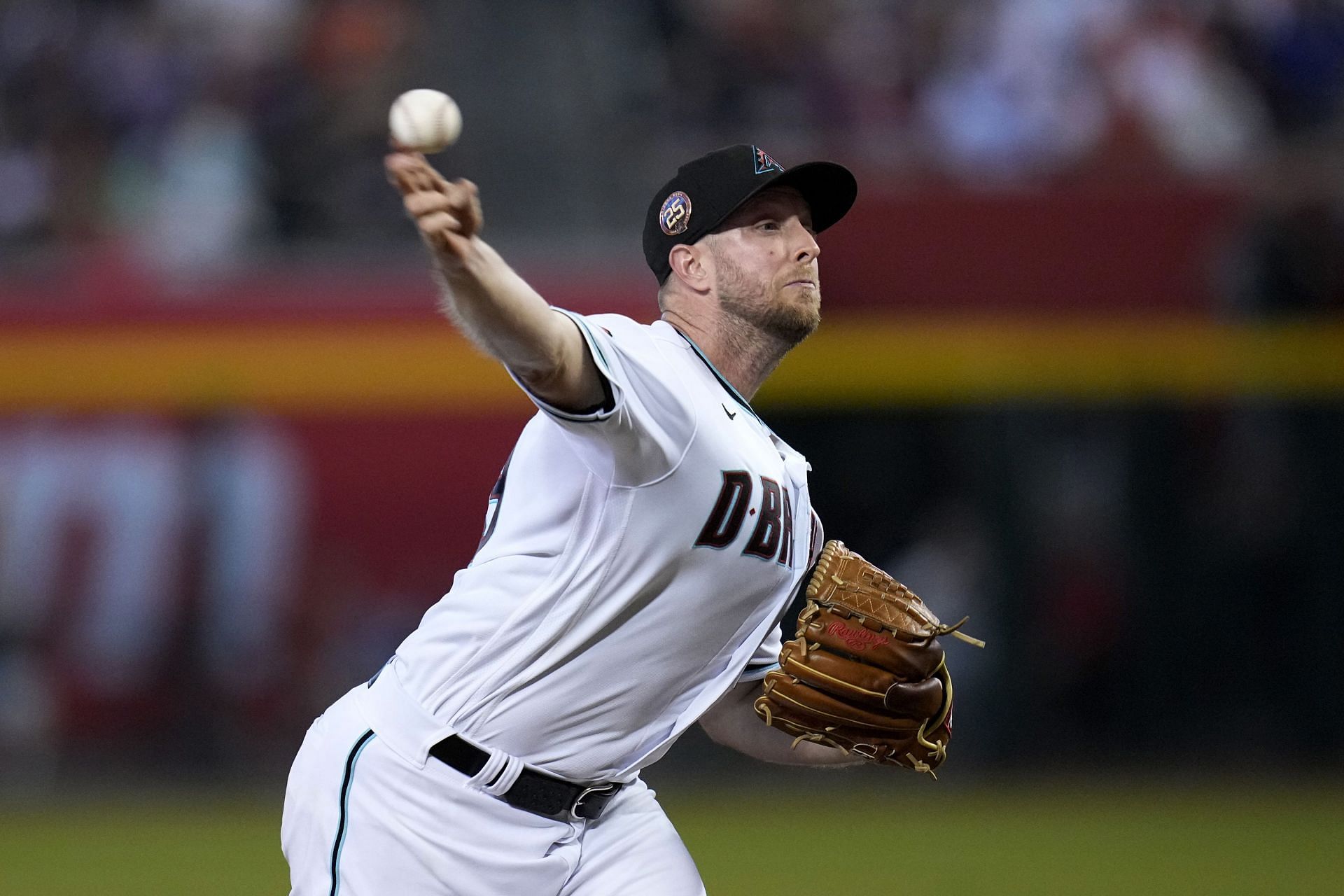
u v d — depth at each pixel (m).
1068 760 40.69
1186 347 41.19
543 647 11.21
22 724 40.00
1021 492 41.03
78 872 29.09
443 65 50.72
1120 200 41.38
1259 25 49.97
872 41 51.12
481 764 11.30
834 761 13.59
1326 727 40.53
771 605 11.97
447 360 41.03
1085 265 41.41
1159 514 41.03
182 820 35.50
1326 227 41.06
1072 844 31.70
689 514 11.05
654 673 11.51
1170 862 29.27
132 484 40.72
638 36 52.00
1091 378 41.25
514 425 41.06
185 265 42.12
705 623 11.51
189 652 40.44
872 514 41.41
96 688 40.38
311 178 47.91
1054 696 40.81
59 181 49.31
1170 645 40.81
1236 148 48.28
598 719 11.48
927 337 41.22
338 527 41.03
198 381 40.91
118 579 40.56
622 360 10.60
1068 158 46.81
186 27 51.28
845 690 12.78
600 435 10.48
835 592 12.95
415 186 9.47
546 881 11.62
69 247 45.34
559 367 10.07
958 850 31.12
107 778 40.09
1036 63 48.81
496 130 49.47
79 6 52.12
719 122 50.34
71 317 40.94
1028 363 41.22
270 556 40.88
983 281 41.41
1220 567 40.91
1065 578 40.94
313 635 40.69
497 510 11.75
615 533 11.02
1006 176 43.06
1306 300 40.97
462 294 9.63
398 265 42.66
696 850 31.50
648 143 49.47
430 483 41.03
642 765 12.02
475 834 11.36
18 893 27.09
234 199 47.72
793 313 11.94
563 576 11.16
